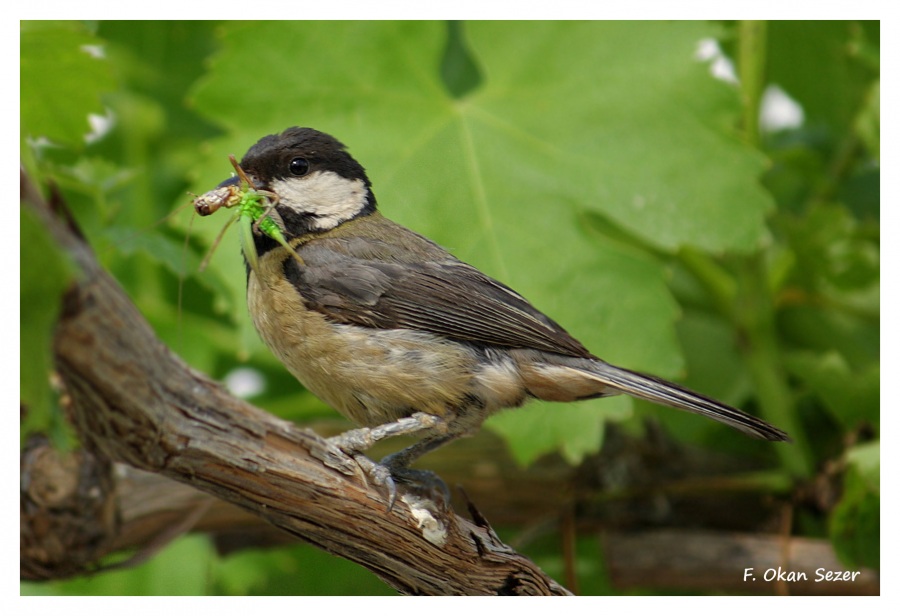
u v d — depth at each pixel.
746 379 3.00
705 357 3.01
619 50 2.98
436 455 2.99
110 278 2.88
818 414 3.00
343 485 2.90
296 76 2.98
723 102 2.98
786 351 3.01
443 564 2.91
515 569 2.92
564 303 2.97
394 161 2.97
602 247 2.97
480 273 2.95
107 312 2.87
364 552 2.91
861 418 2.99
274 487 2.90
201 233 2.96
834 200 3.02
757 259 2.99
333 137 2.96
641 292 2.97
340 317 2.94
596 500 2.99
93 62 2.95
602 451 2.99
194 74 3.02
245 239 2.94
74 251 2.87
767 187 3.03
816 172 3.02
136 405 2.88
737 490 2.99
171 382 2.88
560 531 2.99
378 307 2.94
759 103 3.00
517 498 2.99
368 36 2.98
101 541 2.91
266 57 2.98
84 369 2.87
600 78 2.98
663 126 2.98
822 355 3.00
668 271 2.97
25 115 2.95
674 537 2.99
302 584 3.00
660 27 2.99
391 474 2.91
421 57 2.98
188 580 2.98
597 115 2.98
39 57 2.95
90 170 2.98
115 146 3.02
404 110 2.98
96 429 2.88
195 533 2.96
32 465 2.90
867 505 2.97
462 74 3.03
